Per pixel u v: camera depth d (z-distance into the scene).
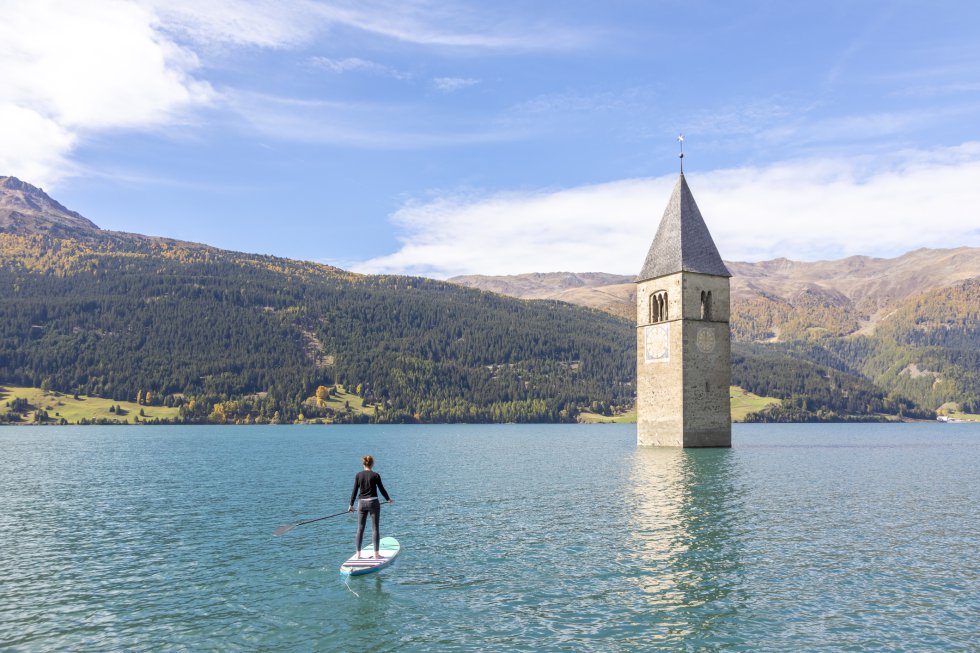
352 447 132.38
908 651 20.84
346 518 42.06
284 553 32.56
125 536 37.34
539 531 37.25
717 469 71.69
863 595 25.91
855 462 87.69
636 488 55.72
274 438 181.12
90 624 22.98
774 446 127.44
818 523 39.91
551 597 25.53
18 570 29.88
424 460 92.44
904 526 39.31
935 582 27.58
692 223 98.00
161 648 20.95
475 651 20.72
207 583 27.52
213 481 65.81
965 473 73.75
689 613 23.91
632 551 32.44
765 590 26.39
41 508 48.19
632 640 21.56
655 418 99.75
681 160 99.56
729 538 35.41
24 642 21.48
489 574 28.50
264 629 22.44
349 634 22.00
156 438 182.25
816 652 20.75
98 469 80.88
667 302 97.62
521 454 104.38
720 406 97.69
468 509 45.09
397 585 27.00
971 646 21.20
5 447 135.12
